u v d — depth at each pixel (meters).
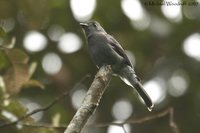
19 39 14.38
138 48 15.05
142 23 14.95
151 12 14.97
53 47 14.84
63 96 9.00
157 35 15.02
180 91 15.08
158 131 14.81
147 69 15.14
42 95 14.77
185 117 15.02
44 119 14.52
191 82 15.15
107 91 14.86
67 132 6.79
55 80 14.62
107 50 11.24
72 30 14.84
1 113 9.63
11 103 9.55
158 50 15.14
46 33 14.76
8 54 9.62
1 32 9.20
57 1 14.55
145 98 11.01
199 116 15.02
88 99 7.20
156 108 14.90
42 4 10.26
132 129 14.82
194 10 15.03
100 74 7.61
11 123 9.41
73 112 14.68
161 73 15.30
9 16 10.91
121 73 11.25
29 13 10.28
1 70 10.64
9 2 10.73
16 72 9.72
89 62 14.82
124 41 14.84
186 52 15.21
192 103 15.03
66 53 14.88
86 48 14.84
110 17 14.68
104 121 14.93
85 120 6.95
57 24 14.75
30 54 14.59
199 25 15.06
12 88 9.69
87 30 11.90
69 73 14.78
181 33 15.09
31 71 9.83
